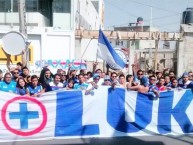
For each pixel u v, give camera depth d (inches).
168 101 395.9
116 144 342.3
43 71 397.7
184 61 1450.5
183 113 399.5
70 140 357.4
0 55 966.4
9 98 352.8
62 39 1089.4
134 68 559.5
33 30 1062.4
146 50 2481.5
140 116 390.0
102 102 378.3
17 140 355.3
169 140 363.6
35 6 1105.4
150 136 382.0
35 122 360.2
